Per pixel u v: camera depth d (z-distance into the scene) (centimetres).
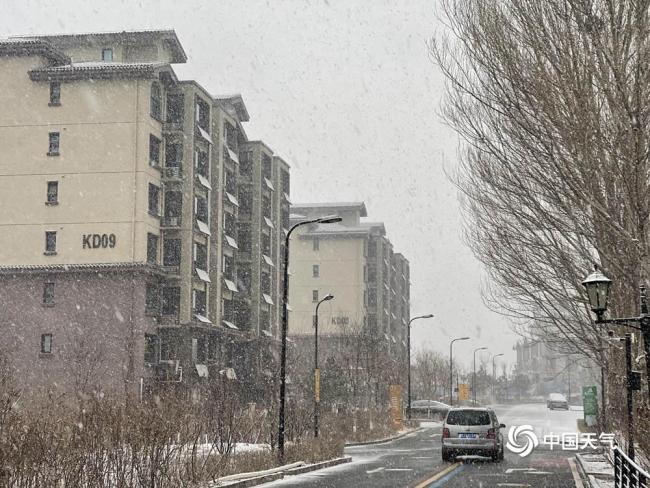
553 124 1488
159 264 5200
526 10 1502
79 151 5031
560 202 1662
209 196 5669
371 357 6431
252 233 6706
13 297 4991
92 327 4900
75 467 1305
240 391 4612
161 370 5084
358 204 9912
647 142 1441
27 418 1350
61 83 5075
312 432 3450
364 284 9706
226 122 6206
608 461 2336
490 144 1714
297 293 9625
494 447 2641
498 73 1539
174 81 5322
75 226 4988
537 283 2141
